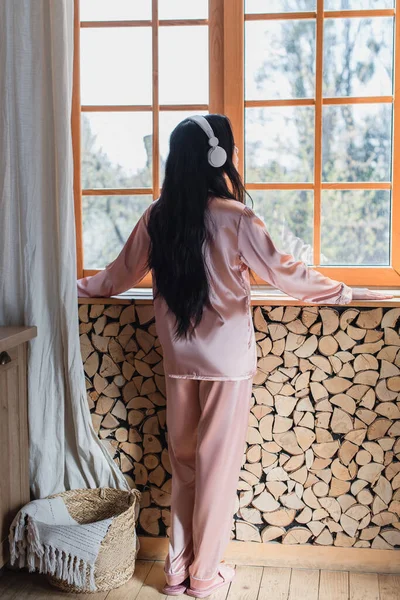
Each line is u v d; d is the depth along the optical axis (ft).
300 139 9.30
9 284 8.78
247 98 9.36
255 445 8.87
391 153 9.21
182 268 7.66
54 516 8.60
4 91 8.49
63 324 8.64
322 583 8.59
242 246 7.73
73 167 9.43
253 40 9.27
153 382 8.97
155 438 9.08
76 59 9.47
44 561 8.11
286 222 9.45
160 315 8.07
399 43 9.01
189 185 7.63
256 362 8.32
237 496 9.01
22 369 8.61
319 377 8.64
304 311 8.52
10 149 8.60
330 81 9.21
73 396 8.77
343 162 9.29
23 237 8.62
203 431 8.04
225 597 8.27
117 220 9.68
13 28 8.39
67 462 9.06
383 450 8.70
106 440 9.18
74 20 9.43
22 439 8.64
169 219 7.70
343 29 9.11
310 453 8.81
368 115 9.18
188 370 7.91
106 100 9.54
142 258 8.41
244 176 9.43
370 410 8.64
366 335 8.50
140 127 9.52
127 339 8.94
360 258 9.40
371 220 9.33
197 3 9.30
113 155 9.61
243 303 7.90
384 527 8.86
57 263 8.65
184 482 8.47
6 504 8.26
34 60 8.43
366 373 8.57
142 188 9.60
